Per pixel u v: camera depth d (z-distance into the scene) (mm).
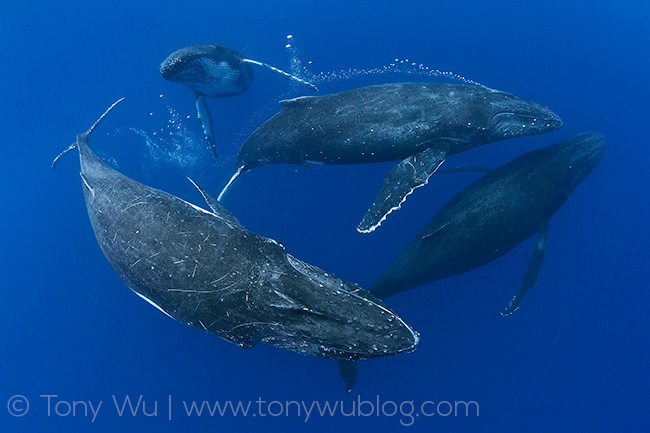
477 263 11531
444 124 10977
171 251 8492
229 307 8203
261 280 8156
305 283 8141
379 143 10953
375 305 8047
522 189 11414
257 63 12656
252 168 13391
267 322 8109
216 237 8555
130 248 8844
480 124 11258
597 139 12867
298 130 11469
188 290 8375
